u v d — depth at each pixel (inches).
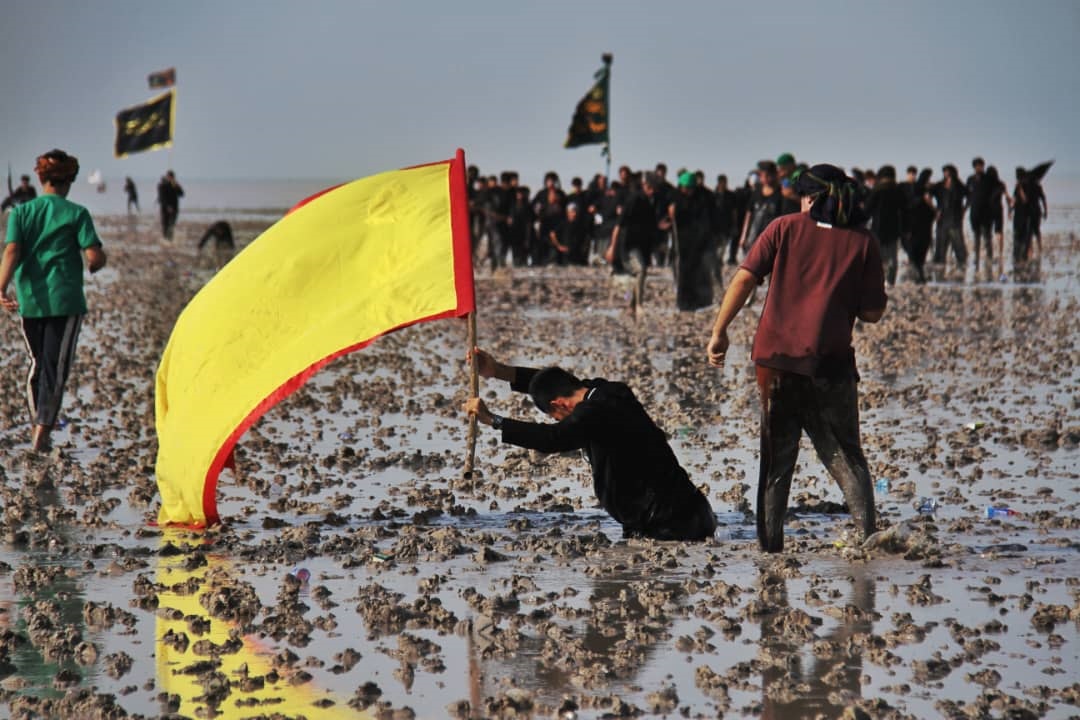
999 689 493.0
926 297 2320.4
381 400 1258.6
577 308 2239.2
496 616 586.9
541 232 3393.2
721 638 556.1
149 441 1037.2
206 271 3139.8
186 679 509.0
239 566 677.9
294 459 975.6
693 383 1344.7
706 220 1996.8
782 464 693.3
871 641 542.9
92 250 995.9
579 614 588.7
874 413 1159.0
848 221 681.0
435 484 893.8
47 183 1005.8
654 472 729.0
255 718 465.1
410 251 768.9
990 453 978.1
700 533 730.8
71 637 549.3
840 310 677.9
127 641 555.8
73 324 996.6
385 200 793.6
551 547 711.7
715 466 946.1
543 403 750.5
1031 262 3277.6
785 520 783.1
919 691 491.8
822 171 680.4
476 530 759.7
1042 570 658.2
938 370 1439.5
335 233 783.1
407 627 573.6
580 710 474.6
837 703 480.1
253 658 533.3
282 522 776.9
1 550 711.7
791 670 516.1
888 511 794.8
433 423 1139.9
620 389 737.6
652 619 582.2
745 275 685.3
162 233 4827.8
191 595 626.2
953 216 3036.4
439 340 1796.3
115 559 692.7
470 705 476.7
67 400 1249.4
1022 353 1574.8
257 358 757.9
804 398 685.3
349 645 550.3
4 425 1111.0
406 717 468.8
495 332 1878.7
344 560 676.7
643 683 502.6
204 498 750.5
